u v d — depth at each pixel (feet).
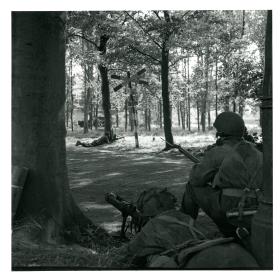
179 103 151.84
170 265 9.22
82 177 34.91
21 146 14.65
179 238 10.44
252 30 76.48
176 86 119.96
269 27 9.78
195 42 66.54
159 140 87.61
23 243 12.79
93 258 11.60
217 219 13.08
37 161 14.69
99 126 178.91
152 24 59.21
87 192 27.55
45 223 14.30
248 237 11.09
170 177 34.30
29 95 14.64
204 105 123.65
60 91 15.24
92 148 71.26
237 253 8.66
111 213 21.21
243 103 74.23
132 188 29.19
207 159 12.97
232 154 12.39
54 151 15.06
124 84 69.31
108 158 52.06
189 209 14.32
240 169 12.09
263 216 9.77
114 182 31.94
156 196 11.69
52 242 13.98
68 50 82.74
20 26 14.49
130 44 68.23
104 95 83.61
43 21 14.71
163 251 10.48
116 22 67.77
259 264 9.77
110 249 13.50
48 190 14.75
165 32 58.90
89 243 14.70
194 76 120.88
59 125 15.25
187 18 59.98
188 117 152.35
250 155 12.35
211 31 66.69
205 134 114.83
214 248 8.85
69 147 74.28
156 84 94.07
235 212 11.76
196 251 9.04
